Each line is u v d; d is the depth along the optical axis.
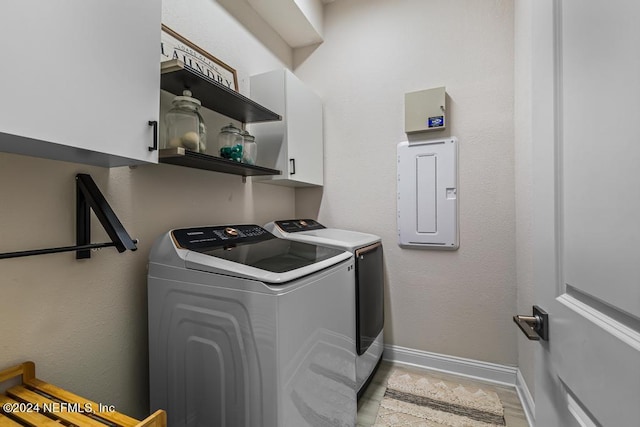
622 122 0.44
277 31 2.41
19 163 0.96
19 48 0.61
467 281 2.14
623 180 0.44
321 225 2.43
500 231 2.05
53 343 1.03
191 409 1.14
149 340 1.24
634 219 0.41
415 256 2.28
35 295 0.99
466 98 2.14
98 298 1.17
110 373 1.21
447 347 2.19
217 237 1.43
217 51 1.78
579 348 0.56
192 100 1.30
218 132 1.77
